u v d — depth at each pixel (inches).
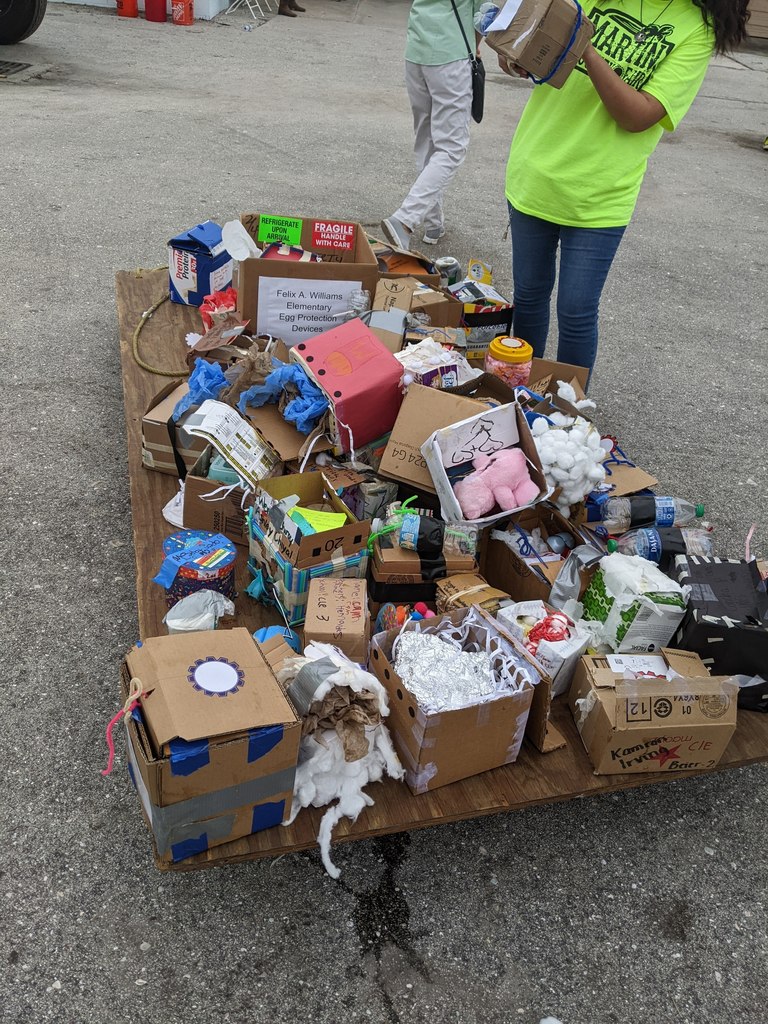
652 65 112.0
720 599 90.7
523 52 105.1
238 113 303.3
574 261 124.6
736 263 234.7
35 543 109.7
